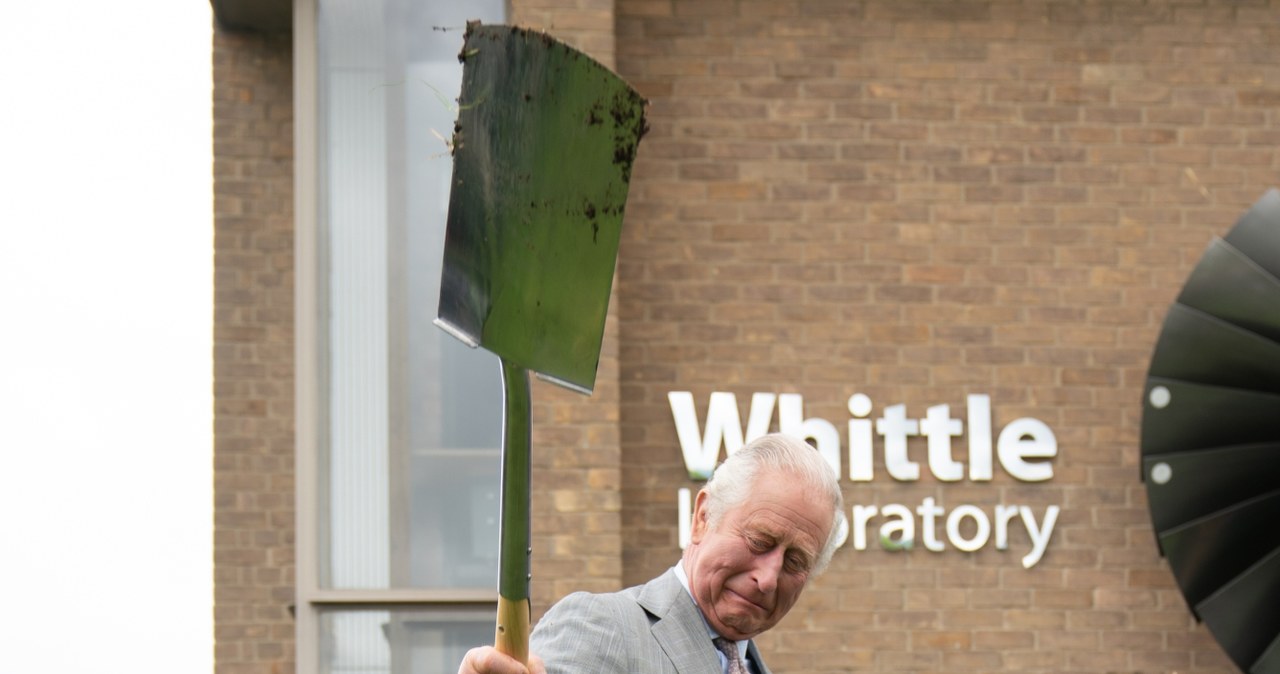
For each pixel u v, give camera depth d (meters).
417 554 6.34
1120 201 6.90
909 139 6.88
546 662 2.36
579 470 6.34
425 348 6.42
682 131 6.83
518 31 1.52
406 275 6.44
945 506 6.70
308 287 6.41
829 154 6.85
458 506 6.36
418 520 6.35
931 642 6.62
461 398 6.41
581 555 6.29
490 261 1.55
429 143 6.48
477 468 6.38
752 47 6.89
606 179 1.59
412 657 6.29
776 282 6.76
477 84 1.51
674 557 6.55
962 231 6.85
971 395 6.75
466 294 1.53
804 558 2.52
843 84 6.89
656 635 2.46
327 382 6.40
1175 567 6.28
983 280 6.82
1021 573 6.68
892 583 6.64
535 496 6.32
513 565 1.72
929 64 6.93
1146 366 6.82
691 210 6.78
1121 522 6.72
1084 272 6.86
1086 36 6.98
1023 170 6.90
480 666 1.74
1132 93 6.97
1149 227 6.89
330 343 6.41
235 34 6.89
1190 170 6.93
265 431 6.71
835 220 6.82
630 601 2.49
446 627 6.31
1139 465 6.75
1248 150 6.95
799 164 6.84
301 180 6.44
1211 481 6.26
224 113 6.84
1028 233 6.86
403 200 6.46
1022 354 6.80
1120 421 6.78
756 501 2.51
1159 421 6.30
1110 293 6.85
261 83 6.88
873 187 6.85
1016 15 6.98
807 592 6.63
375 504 6.35
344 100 6.49
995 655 6.62
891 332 6.77
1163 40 7.00
